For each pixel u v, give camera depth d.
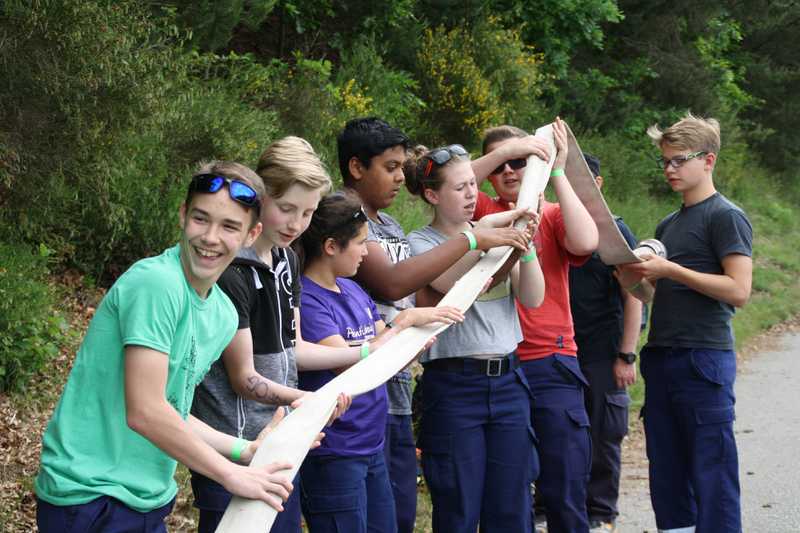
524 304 4.48
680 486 5.14
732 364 5.02
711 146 5.09
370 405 3.96
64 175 7.77
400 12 15.20
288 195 3.34
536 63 17.72
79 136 7.46
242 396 3.33
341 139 4.48
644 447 8.35
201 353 2.87
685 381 5.00
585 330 5.86
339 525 3.84
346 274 3.99
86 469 2.69
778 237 21.44
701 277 4.89
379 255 4.24
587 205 4.79
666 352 5.07
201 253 2.72
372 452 3.97
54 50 7.31
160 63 8.25
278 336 3.47
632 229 16.89
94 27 7.43
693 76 21.84
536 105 18.30
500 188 4.97
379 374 3.28
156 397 2.64
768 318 14.91
